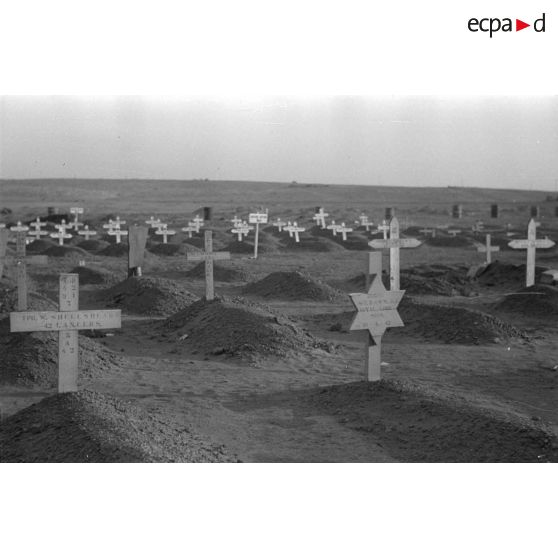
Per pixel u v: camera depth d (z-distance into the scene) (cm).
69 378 997
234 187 11381
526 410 1120
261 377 1323
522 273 2633
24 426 905
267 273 3095
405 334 1725
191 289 2539
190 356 1495
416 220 6781
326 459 912
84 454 804
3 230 1855
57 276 2736
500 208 8338
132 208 8256
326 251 4181
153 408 1091
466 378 1345
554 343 1672
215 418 1061
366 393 1110
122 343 1628
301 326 1834
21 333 1340
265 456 919
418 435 968
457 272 2848
